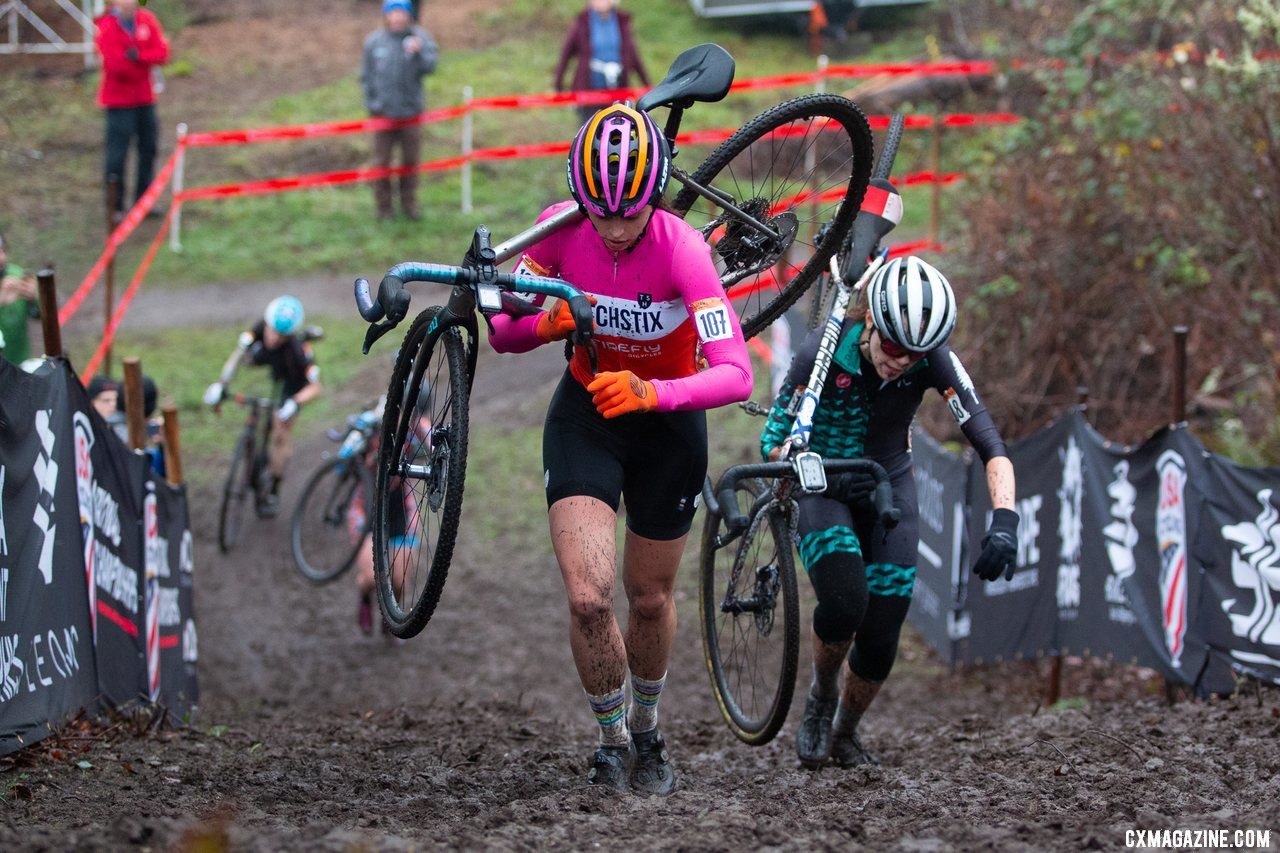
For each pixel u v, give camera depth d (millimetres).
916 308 8906
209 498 22609
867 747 11953
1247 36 19922
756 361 26000
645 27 41312
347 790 9070
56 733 10266
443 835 7340
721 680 10523
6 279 15414
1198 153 19859
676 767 11164
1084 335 21812
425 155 34656
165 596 14320
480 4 44531
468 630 19281
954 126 29406
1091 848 6988
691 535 21844
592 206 7809
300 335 21484
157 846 6648
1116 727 11352
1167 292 21141
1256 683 12461
